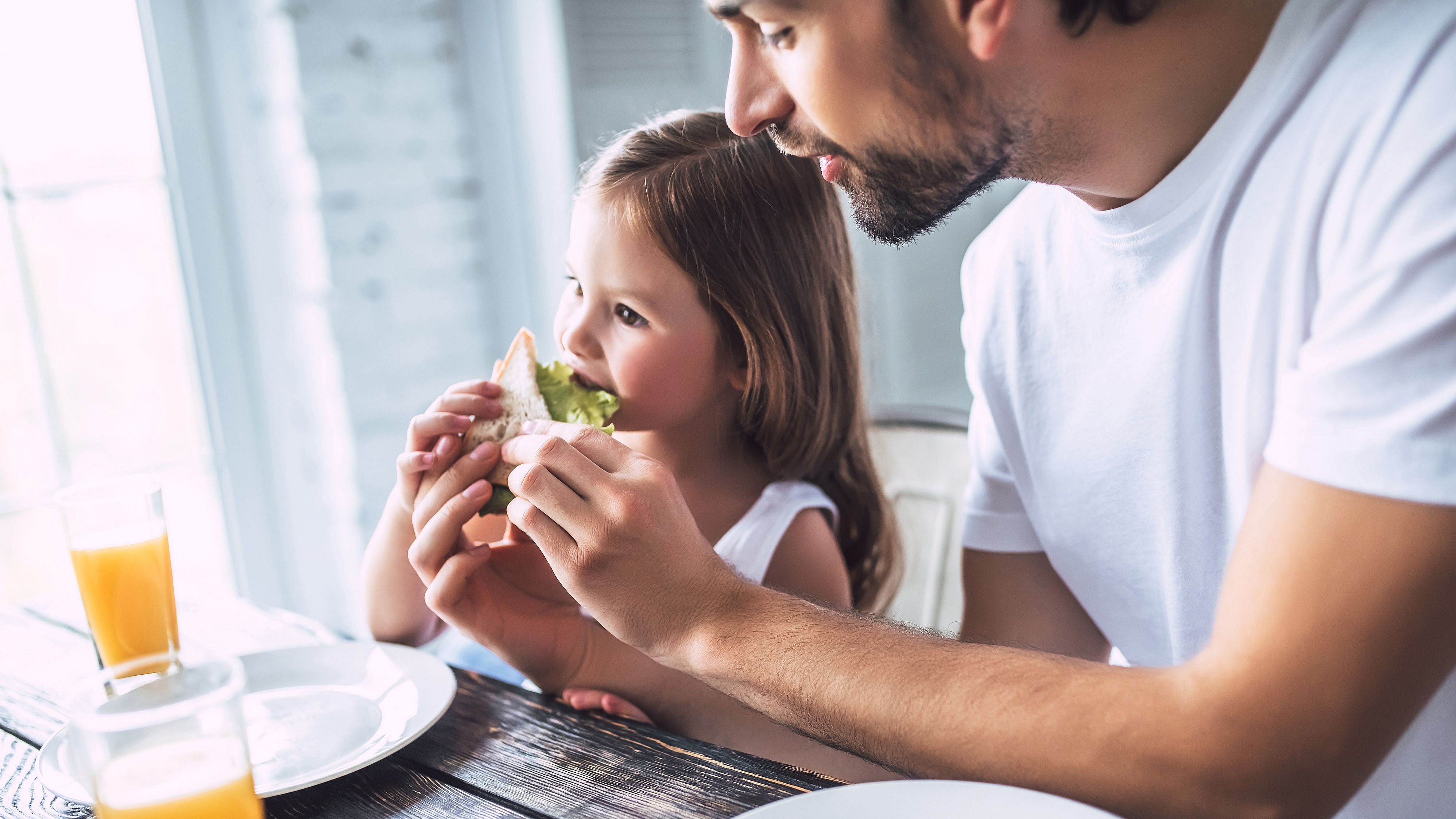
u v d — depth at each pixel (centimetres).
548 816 67
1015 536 102
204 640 106
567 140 240
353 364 225
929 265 258
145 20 205
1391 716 53
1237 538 61
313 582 242
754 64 74
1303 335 67
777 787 69
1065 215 88
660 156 108
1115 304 84
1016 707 60
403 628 113
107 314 207
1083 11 64
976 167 72
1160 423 82
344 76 218
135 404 213
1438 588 51
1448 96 53
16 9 190
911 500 142
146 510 85
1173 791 56
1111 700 58
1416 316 51
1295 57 67
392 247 231
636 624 72
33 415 200
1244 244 71
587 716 81
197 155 215
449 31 238
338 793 72
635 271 103
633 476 75
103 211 205
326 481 233
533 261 254
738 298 107
